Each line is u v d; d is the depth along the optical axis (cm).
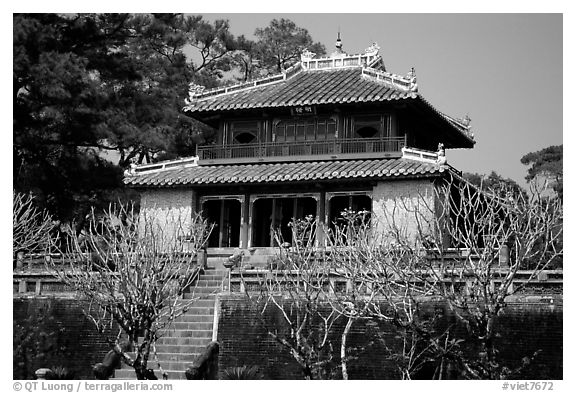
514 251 3959
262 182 5034
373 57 5588
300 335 3547
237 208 5378
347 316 3500
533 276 3184
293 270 3975
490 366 3045
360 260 3681
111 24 6312
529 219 3200
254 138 5459
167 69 7031
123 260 3600
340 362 3759
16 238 4659
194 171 5359
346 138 5219
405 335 3425
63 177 5934
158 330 3759
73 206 5969
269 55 7725
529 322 3569
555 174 6806
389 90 5097
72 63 5647
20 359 4272
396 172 4775
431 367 3581
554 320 3534
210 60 7631
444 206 3600
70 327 4272
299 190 5141
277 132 5400
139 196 6241
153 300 3538
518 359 3547
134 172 5378
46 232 5028
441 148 4766
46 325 4303
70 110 5638
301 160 5222
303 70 5703
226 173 5203
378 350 3712
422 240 3394
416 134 5578
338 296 3581
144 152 6781
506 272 3638
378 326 3712
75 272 3866
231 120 5500
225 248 5234
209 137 7062
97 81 5853
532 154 7050
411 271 3250
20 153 5794
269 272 4006
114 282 3716
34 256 4788
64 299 4309
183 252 4350
